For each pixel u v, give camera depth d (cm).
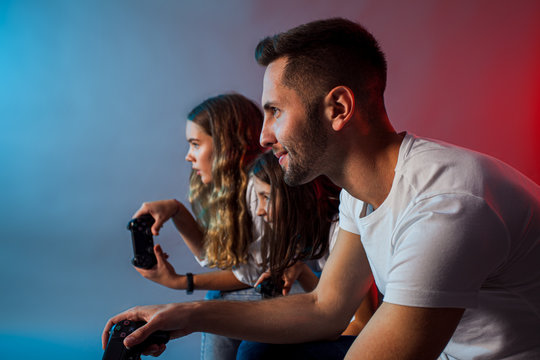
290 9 294
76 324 238
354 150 72
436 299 58
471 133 291
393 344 60
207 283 145
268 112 74
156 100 302
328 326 93
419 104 291
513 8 283
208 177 163
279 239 126
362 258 91
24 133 301
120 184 302
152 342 85
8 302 258
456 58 288
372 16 289
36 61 301
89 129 302
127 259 295
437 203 62
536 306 67
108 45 300
